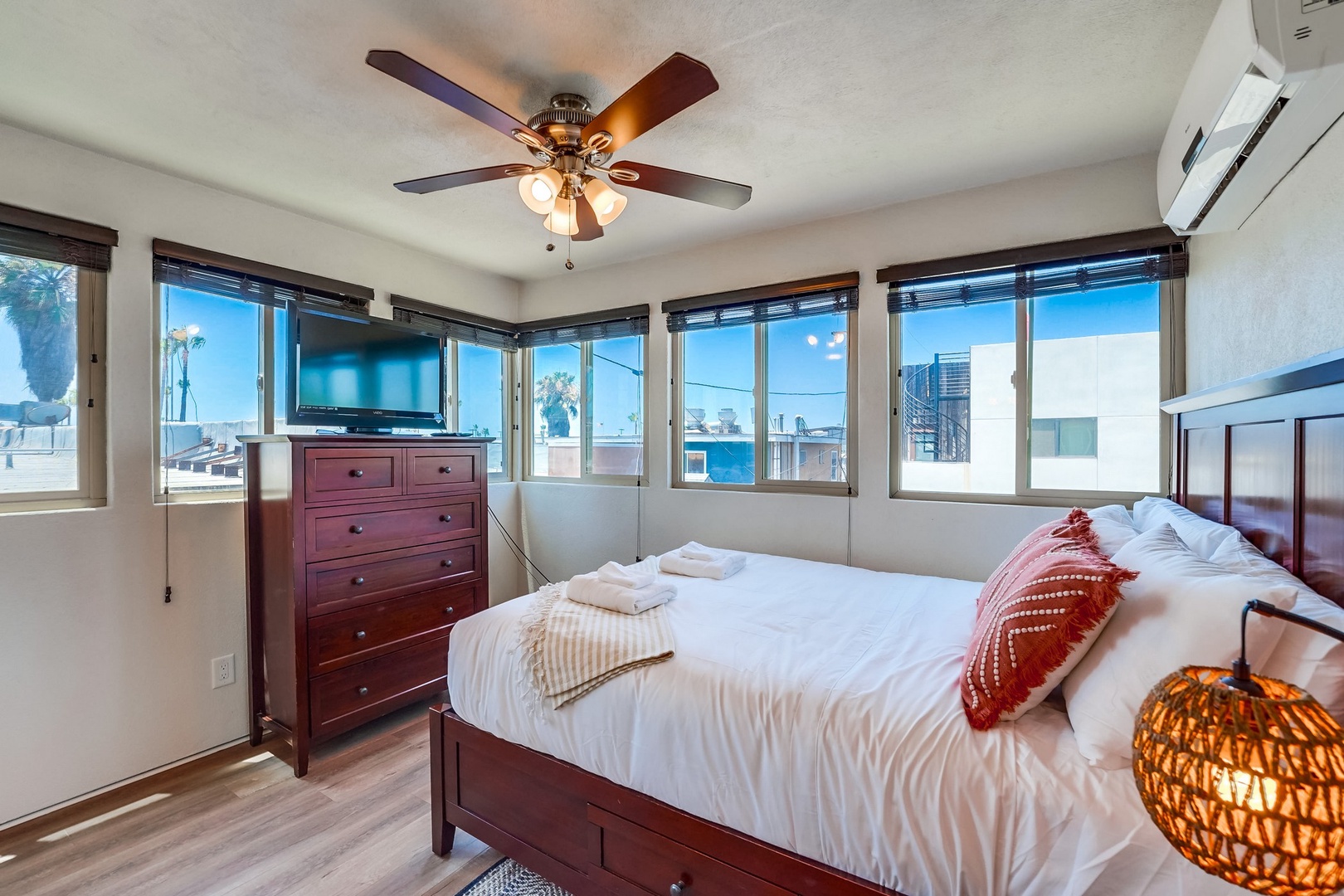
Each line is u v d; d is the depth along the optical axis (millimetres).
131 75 1726
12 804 1947
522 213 2814
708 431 3447
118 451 2209
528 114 1960
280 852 1811
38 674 2014
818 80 1807
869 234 2854
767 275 3131
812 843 1154
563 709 1503
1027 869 956
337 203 2674
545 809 1549
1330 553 1053
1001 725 1122
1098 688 1053
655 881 1356
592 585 1931
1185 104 1600
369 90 1813
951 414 2773
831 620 1771
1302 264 1374
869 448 2863
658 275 3510
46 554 2037
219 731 2453
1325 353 1020
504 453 4086
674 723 1328
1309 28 1051
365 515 2479
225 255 2508
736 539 3240
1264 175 1461
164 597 2312
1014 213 2533
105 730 2154
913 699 1211
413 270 3357
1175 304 2334
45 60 1648
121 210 2230
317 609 2305
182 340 2449
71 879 1699
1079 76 1796
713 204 2041
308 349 2479
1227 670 758
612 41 1612
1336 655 848
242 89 1802
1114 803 936
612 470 3785
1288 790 595
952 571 2676
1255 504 1374
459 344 3738
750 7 1486
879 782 1084
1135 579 1115
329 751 2430
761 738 1223
